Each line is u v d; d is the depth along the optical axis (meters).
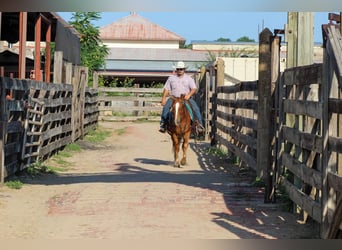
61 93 17.59
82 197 10.45
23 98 12.71
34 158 13.99
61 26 21.03
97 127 27.92
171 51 49.81
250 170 13.73
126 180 12.52
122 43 59.75
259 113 11.86
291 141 9.21
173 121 15.07
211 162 16.08
